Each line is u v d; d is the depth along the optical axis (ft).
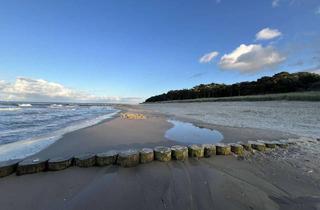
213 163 16.40
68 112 104.17
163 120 50.85
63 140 25.36
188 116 64.13
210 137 27.58
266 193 11.28
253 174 14.02
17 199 10.69
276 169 15.01
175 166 15.60
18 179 13.07
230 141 24.76
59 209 9.78
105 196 10.94
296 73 201.46
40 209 9.78
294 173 14.20
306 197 10.87
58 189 11.75
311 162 16.58
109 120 51.65
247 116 57.77
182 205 10.07
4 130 37.24
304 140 24.20
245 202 10.32
